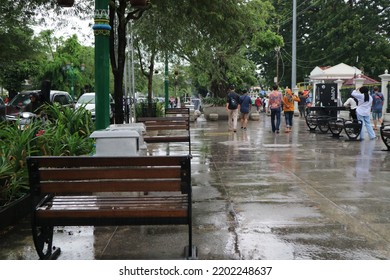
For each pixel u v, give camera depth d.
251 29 20.38
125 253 4.49
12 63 32.59
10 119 15.03
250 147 12.56
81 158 4.05
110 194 6.16
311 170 8.76
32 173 4.06
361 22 48.12
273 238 4.83
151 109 23.92
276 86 17.23
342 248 4.53
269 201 6.37
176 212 4.06
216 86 28.25
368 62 46.09
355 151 11.54
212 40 16.53
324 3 51.78
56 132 8.02
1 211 5.24
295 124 22.02
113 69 12.95
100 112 7.31
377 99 18.05
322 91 21.02
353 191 6.95
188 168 4.05
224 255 4.37
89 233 5.11
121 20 12.70
